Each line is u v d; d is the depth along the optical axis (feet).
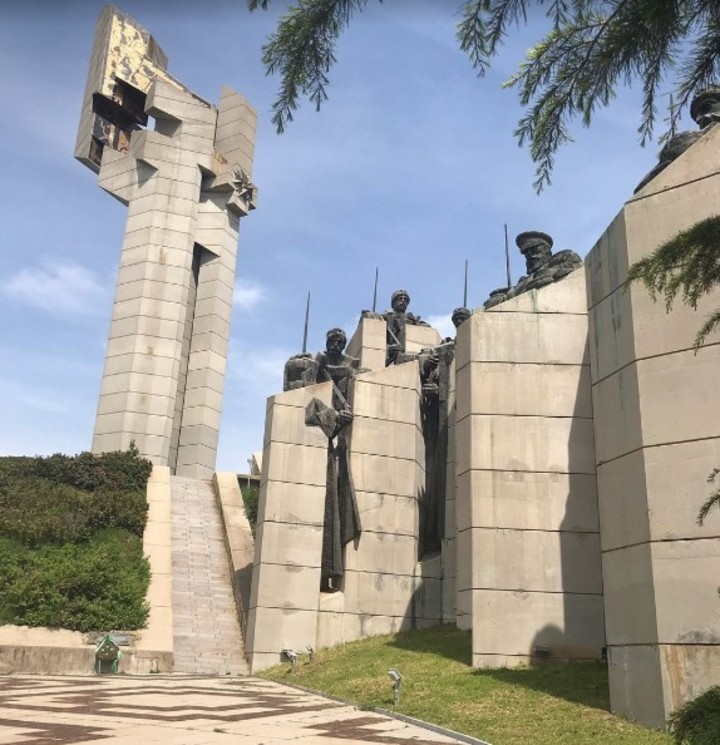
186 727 30.53
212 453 132.77
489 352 53.52
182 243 134.62
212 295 138.41
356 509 70.03
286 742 27.30
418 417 77.10
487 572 49.03
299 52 18.25
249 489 108.58
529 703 36.73
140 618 67.36
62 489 85.15
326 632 65.87
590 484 50.60
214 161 142.41
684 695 31.83
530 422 51.96
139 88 148.56
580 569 49.03
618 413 38.60
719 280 17.33
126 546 79.56
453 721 33.42
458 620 60.49
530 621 48.01
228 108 149.18
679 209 37.60
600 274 41.98
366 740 28.53
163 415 125.80
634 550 35.78
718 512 32.83
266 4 17.76
